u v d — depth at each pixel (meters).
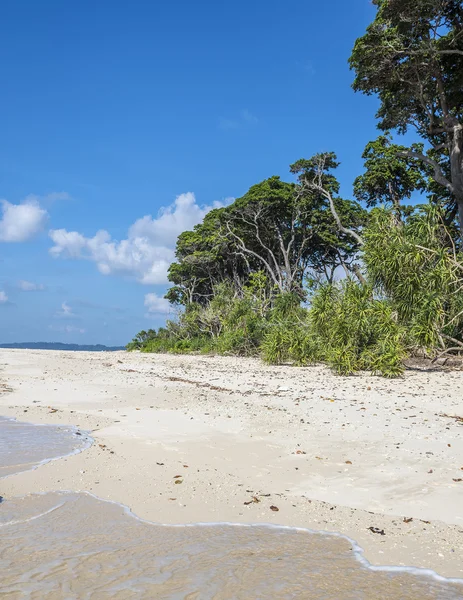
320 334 20.58
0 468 6.66
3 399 12.83
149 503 5.37
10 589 3.49
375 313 17.78
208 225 55.75
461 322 19.39
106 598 3.36
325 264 50.84
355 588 3.51
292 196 45.19
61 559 4.00
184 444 7.89
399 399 11.69
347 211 45.28
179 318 43.22
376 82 26.61
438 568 3.82
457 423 8.99
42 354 35.69
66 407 11.61
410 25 24.19
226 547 4.23
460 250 23.17
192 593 3.43
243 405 11.35
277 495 5.56
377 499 5.37
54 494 5.68
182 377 17.25
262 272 45.75
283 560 3.97
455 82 26.69
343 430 8.66
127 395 13.29
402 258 17.61
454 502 5.20
